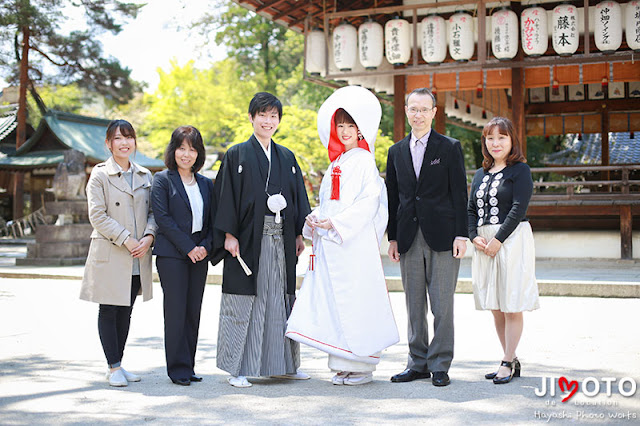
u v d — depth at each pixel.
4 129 28.47
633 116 15.77
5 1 22.34
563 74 10.84
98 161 24.84
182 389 3.77
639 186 16.12
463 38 10.28
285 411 3.26
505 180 3.96
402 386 3.81
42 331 5.75
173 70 29.83
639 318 6.17
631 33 9.82
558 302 7.39
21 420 3.10
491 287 3.93
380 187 3.98
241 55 32.41
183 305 3.96
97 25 23.47
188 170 4.16
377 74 10.91
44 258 13.04
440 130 13.40
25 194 29.61
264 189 4.01
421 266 3.99
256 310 3.97
